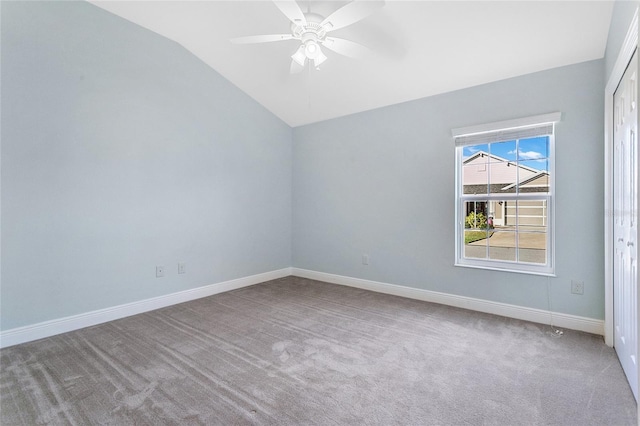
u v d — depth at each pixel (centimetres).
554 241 270
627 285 189
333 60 318
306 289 397
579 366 203
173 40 334
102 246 287
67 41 263
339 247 421
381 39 278
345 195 413
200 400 170
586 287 258
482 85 304
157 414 159
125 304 302
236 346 236
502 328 267
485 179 312
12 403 168
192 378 192
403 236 362
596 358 214
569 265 264
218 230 381
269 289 397
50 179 257
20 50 240
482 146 313
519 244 293
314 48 220
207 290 370
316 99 393
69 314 268
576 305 262
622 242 202
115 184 295
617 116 214
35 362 212
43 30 251
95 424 152
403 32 266
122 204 299
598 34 229
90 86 277
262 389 181
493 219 307
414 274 355
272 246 450
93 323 281
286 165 468
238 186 403
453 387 182
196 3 277
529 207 287
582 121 256
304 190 460
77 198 271
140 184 312
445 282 333
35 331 250
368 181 390
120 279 299
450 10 238
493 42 256
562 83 263
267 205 441
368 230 392
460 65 287
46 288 256
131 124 304
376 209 383
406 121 356
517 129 286
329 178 429
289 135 471
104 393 176
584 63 254
